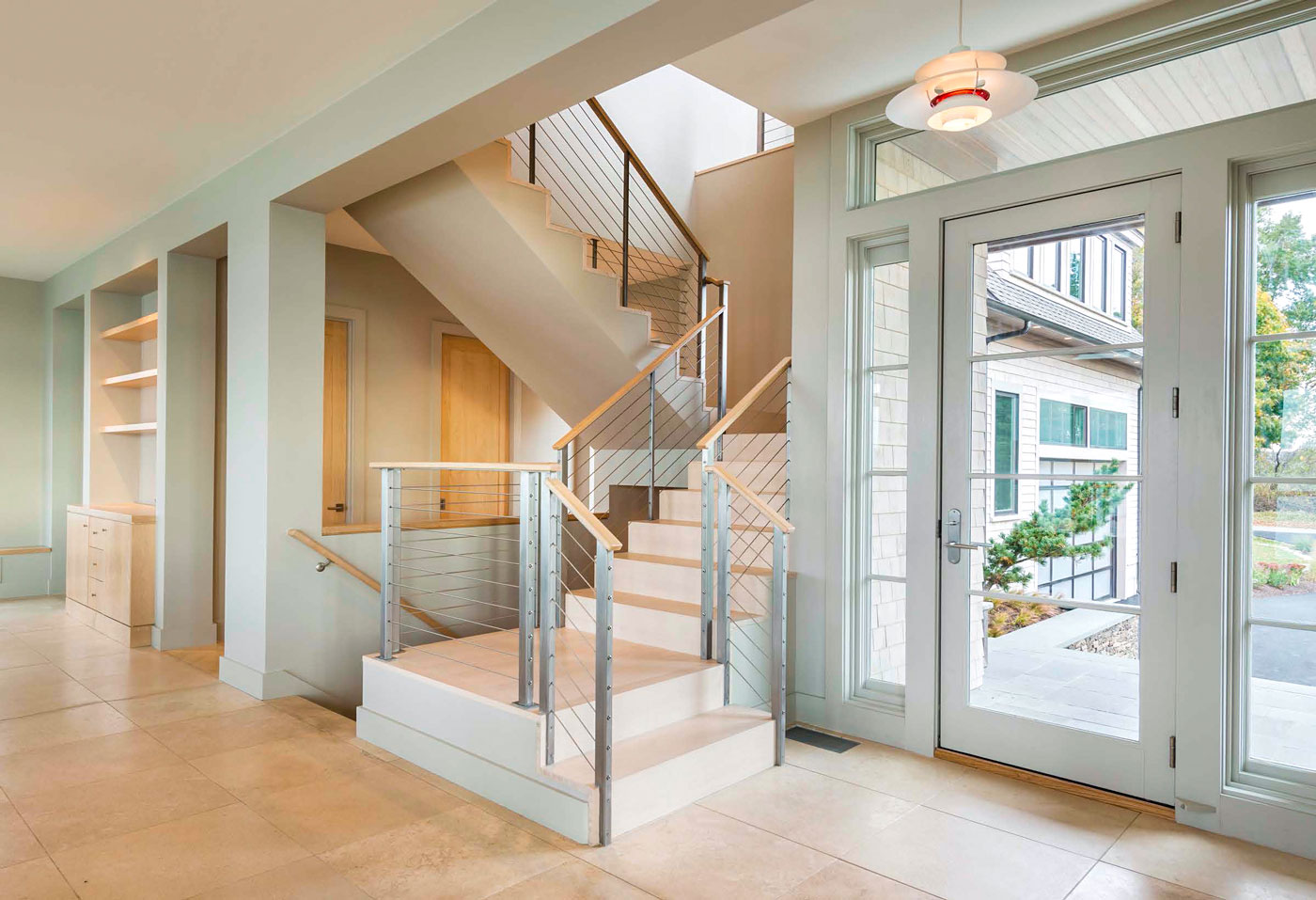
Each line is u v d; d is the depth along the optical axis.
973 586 3.41
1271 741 2.73
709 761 3.04
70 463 7.02
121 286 6.07
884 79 3.48
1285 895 2.37
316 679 4.32
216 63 3.32
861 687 3.81
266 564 4.12
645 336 4.90
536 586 3.71
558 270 4.42
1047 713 3.19
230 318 4.43
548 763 2.81
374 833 2.69
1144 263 2.97
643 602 4.04
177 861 2.49
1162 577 2.91
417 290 6.56
